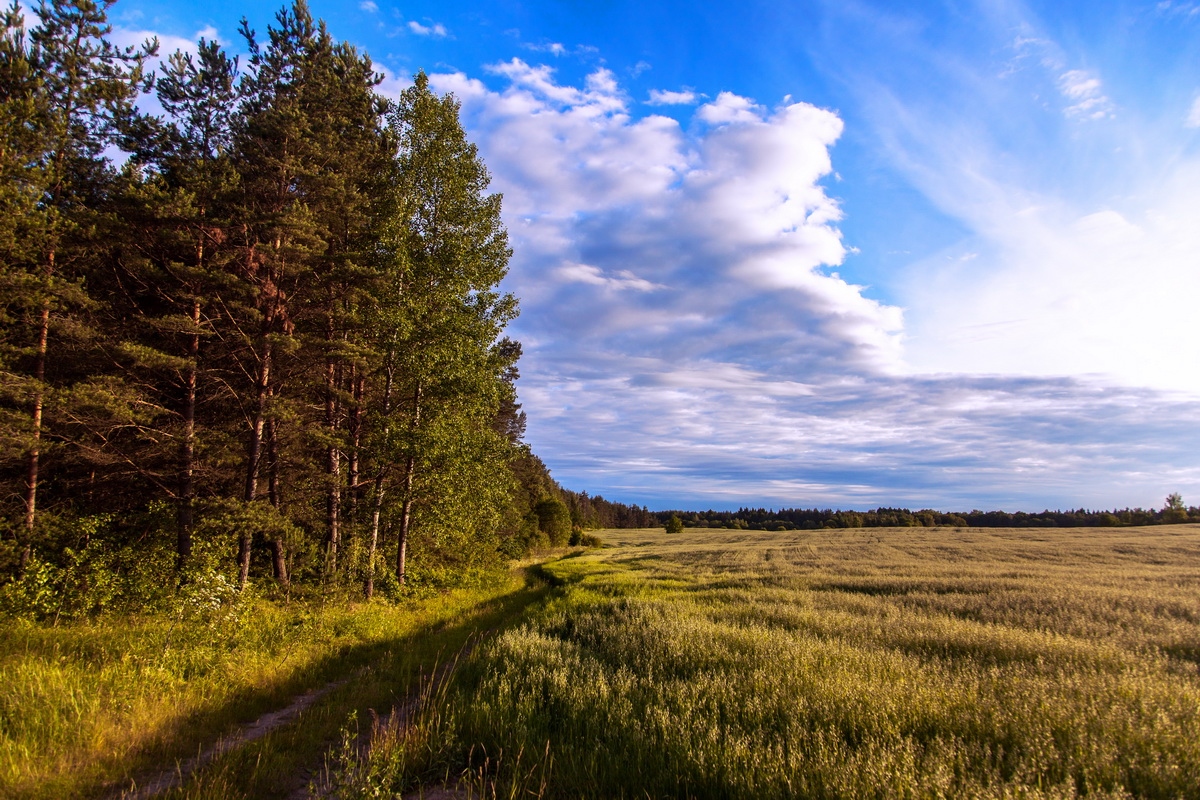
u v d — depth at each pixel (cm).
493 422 3425
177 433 1475
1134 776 433
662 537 9494
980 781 413
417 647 1177
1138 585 1728
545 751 518
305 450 1928
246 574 1525
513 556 3716
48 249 1374
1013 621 1124
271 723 745
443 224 1881
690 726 546
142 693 740
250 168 1566
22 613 1152
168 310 1591
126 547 1458
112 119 1527
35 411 1389
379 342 1769
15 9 1393
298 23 1839
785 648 830
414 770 515
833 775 429
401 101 1850
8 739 579
